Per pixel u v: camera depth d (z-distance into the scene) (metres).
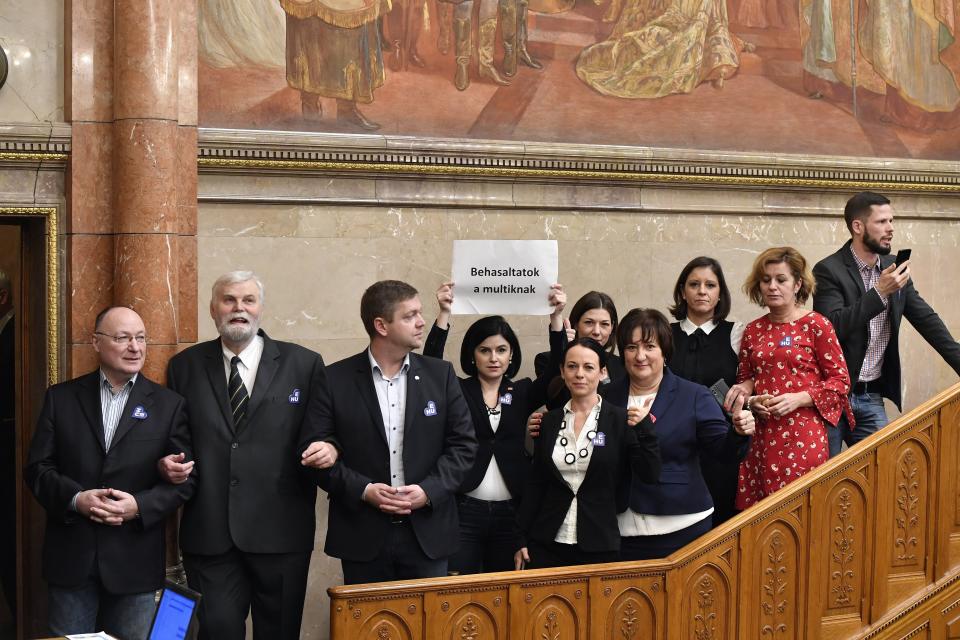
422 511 4.53
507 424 5.17
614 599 4.35
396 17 6.12
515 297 5.20
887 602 4.92
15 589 5.63
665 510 4.65
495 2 6.35
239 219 5.77
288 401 4.64
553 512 4.56
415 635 4.11
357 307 6.05
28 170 5.19
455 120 6.29
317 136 5.82
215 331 5.71
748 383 5.14
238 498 4.54
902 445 4.96
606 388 4.88
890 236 5.50
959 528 5.12
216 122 5.70
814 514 4.73
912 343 7.48
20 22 5.18
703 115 6.89
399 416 4.62
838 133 7.25
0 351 5.57
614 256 6.66
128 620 4.50
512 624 4.20
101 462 4.48
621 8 6.66
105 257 5.21
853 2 7.29
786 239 7.16
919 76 7.49
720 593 4.56
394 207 6.13
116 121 5.15
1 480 5.60
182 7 5.36
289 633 4.61
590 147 6.46
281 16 5.85
